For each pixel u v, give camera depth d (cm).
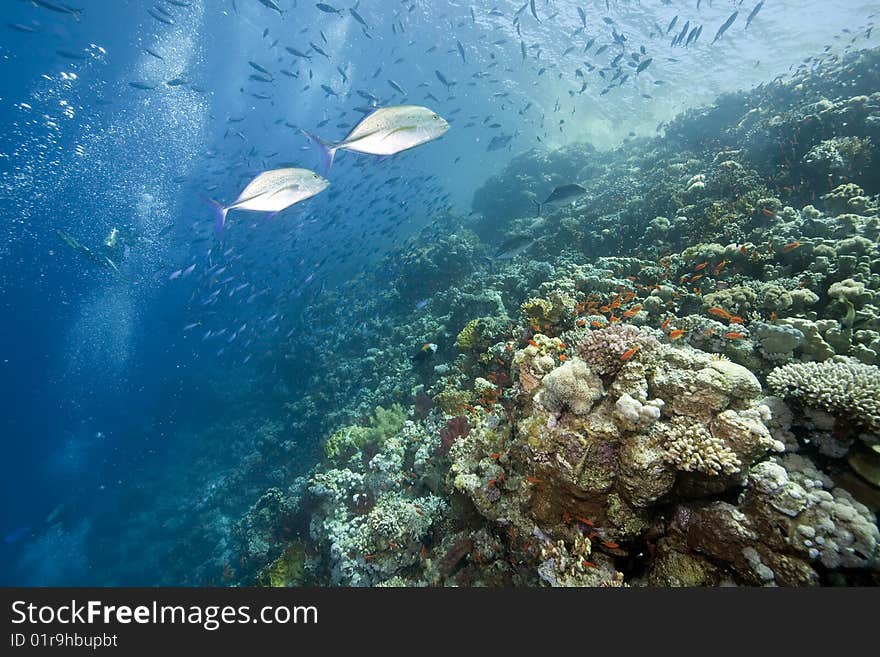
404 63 3281
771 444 262
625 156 1562
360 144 292
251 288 1638
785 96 1039
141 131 2928
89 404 2998
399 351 1058
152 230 3106
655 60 2505
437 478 518
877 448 271
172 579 1186
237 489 1269
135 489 1758
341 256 1634
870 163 710
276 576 596
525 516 341
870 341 388
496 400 496
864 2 2052
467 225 1847
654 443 269
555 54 2772
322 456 948
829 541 241
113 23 2762
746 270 594
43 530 1759
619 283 607
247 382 1862
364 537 455
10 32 2497
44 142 2603
